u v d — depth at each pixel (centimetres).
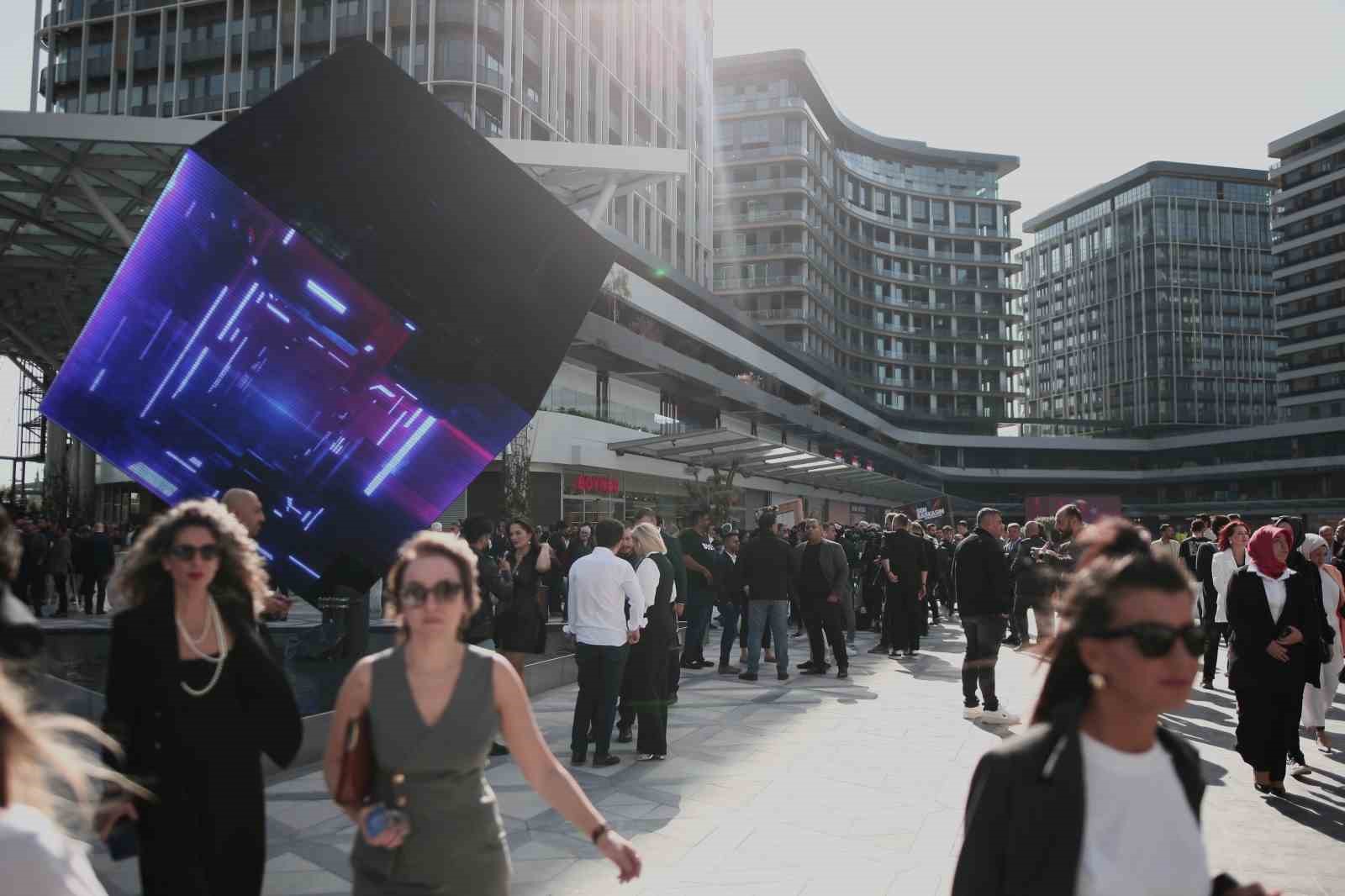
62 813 118
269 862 449
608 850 232
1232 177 13025
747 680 1066
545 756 240
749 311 8575
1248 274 12912
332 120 872
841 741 738
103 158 1758
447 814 227
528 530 750
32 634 181
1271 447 9369
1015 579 1291
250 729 299
